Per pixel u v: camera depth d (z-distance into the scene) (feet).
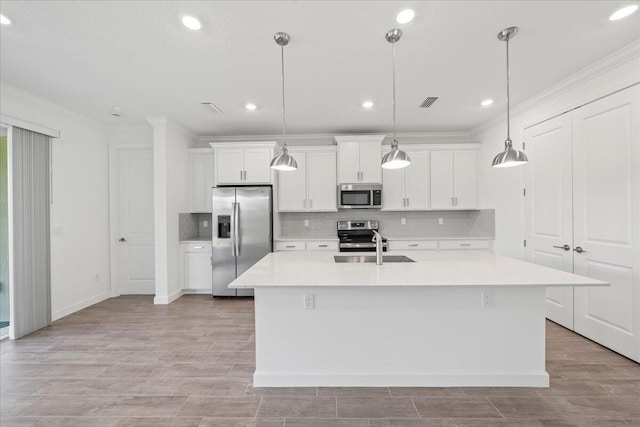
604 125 8.62
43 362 8.43
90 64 8.50
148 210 15.33
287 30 7.02
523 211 12.10
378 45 7.68
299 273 7.29
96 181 14.06
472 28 7.00
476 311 7.11
